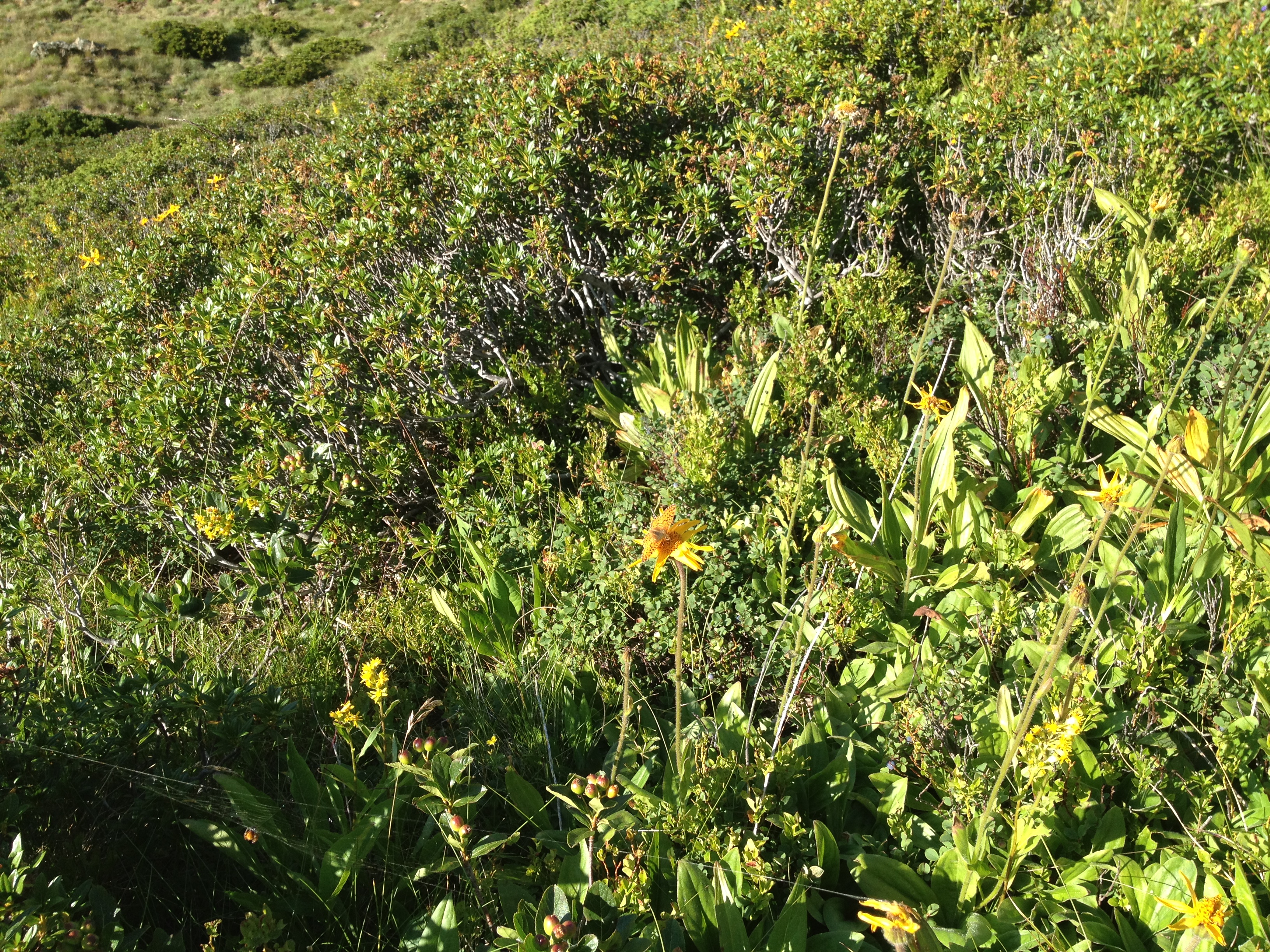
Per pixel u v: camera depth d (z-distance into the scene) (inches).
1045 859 78.4
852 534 115.6
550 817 92.5
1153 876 74.4
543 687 105.7
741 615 105.7
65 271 332.5
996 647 99.3
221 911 82.7
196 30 1019.9
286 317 157.9
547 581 122.8
